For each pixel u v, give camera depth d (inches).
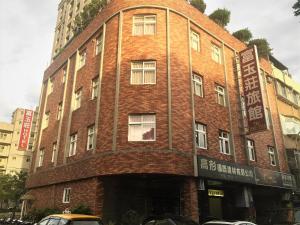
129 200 629.3
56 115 909.8
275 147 904.9
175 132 591.2
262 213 918.4
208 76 738.8
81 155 676.7
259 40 1009.5
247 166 698.8
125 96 614.9
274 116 971.3
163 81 625.9
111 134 592.7
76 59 857.5
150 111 597.9
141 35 669.9
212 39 806.5
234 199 729.0
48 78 1066.1
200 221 660.1
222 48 828.0
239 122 784.3
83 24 959.0
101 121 625.6
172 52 658.8
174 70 644.7
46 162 884.6
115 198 606.2
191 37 741.3
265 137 881.5
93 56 768.9
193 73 702.5
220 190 743.1
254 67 753.0
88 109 703.7
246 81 764.0
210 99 717.3
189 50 696.4
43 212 692.1
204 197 697.6
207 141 663.8
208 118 687.1
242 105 812.0
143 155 557.3
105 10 754.2
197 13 775.7
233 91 808.3
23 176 1445.6
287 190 871.7
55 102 948.0
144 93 613.3
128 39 668.1
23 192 1382.9
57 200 741.3
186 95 644.7
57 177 761.6
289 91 1142.3
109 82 649.0
